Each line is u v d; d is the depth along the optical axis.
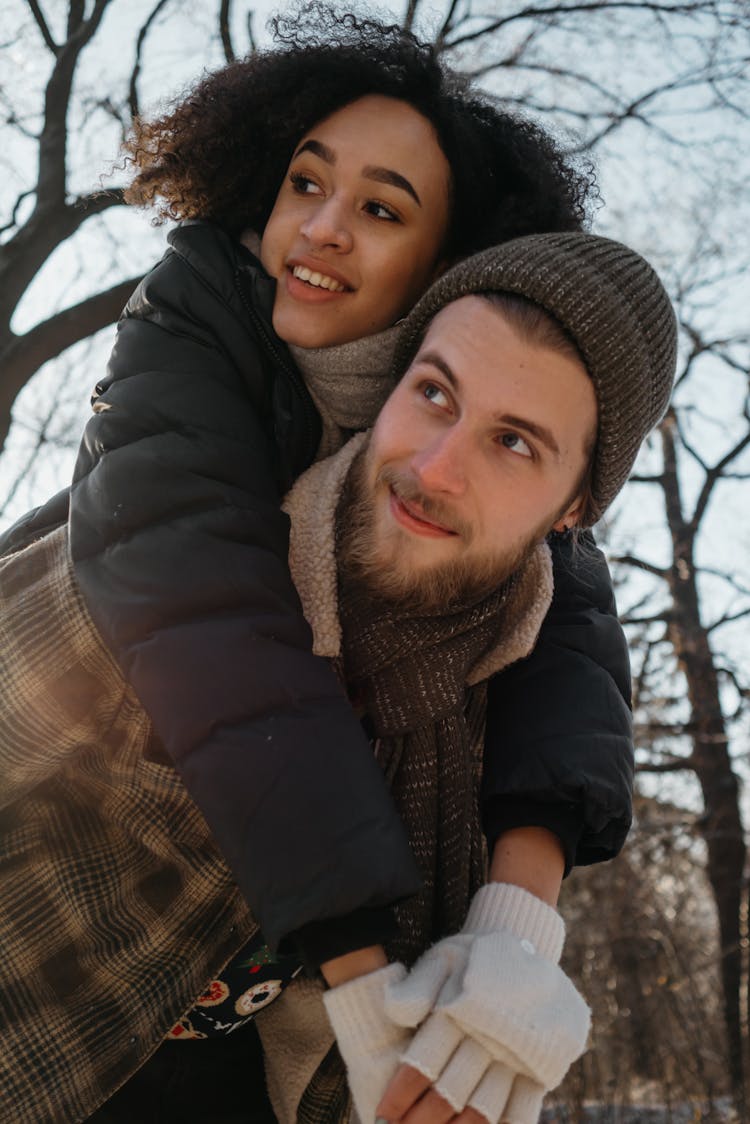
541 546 1.80
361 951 1.40
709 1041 10.10
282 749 1.40
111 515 1.52
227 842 1.38
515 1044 1.32
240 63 1.97
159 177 2.01
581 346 1.54
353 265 1.78
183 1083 1.88
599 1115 8.77
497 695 1.79
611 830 1.73
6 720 1.58
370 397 1.80
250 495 1.58
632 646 13.06
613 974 10.59
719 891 11.93
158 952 1.66
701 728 12.47
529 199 1.93
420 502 1.52
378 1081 1.35
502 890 1.54
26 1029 1.63
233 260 1.77
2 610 1.62
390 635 1.62
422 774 1.66
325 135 1.81
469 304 1.58
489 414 1.51
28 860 1.70
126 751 1.63
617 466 1.66
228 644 1.45
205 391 1.63
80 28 7.47
